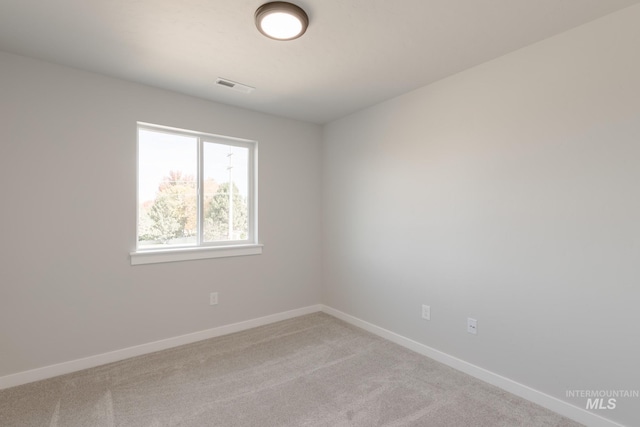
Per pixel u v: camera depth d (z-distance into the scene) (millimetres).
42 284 2244
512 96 2111
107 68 2361
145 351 2646
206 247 2980
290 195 3566
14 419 1810
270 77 2510
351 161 3408
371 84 2635
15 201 2154
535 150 2004
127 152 2566
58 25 1824
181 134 2945
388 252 2996
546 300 1959
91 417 1833
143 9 1685
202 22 1802
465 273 2381
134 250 2602
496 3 1634
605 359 1741
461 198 2404
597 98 1763
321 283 3832
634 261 1649
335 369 2406
